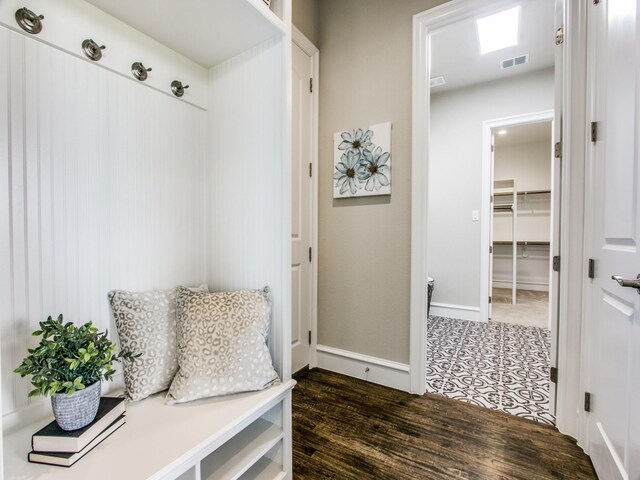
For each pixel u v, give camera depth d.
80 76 1.01
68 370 0.78
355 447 1.39
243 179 1.34
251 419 0.98
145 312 1.10
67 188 0.98
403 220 1.96
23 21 0.88
